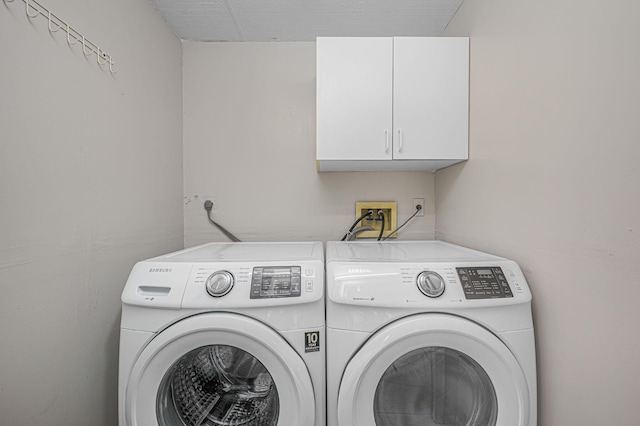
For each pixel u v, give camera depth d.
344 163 1.41
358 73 1.26
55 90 0.81
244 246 1.34
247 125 1.70
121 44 1.12
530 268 0.91
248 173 1.71
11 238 0.69
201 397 0.95
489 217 1.14
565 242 0.78
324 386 0.85
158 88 1.41
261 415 0.92
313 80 1.69
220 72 1.68
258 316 0.83
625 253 0.63
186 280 0.85
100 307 1.00
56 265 0.82
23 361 0.73
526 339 0.83
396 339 0.80
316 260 0.92
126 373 0.83
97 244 0.98
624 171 0.63
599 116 0.68
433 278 0.84
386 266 0.88
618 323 0.64
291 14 1.43
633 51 0.61
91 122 0.95
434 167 1.56
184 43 1.67
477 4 1.21
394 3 1.35
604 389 0.68
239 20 1.48
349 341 0.84
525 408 0.81
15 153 0.70
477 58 1.21
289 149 1.71
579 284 0.74
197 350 0.90
